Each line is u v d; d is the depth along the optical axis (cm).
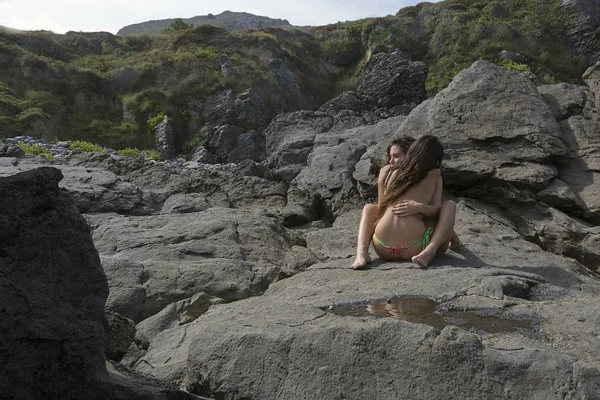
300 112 1255
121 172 973
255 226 704
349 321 349
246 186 938
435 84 3584
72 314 260
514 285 445
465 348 293
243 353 349
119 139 2847
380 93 2584
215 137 2905
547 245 684
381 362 310
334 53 4156
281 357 335
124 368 361
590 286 497
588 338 335
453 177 747
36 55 3183
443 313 396
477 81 814
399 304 424
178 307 504
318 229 785
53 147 1864
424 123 802
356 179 842
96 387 261
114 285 540
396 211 542
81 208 769
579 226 666
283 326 362
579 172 730
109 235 663
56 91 3012
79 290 264
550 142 727
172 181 938
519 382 281
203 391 360
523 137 738
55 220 262
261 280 563
